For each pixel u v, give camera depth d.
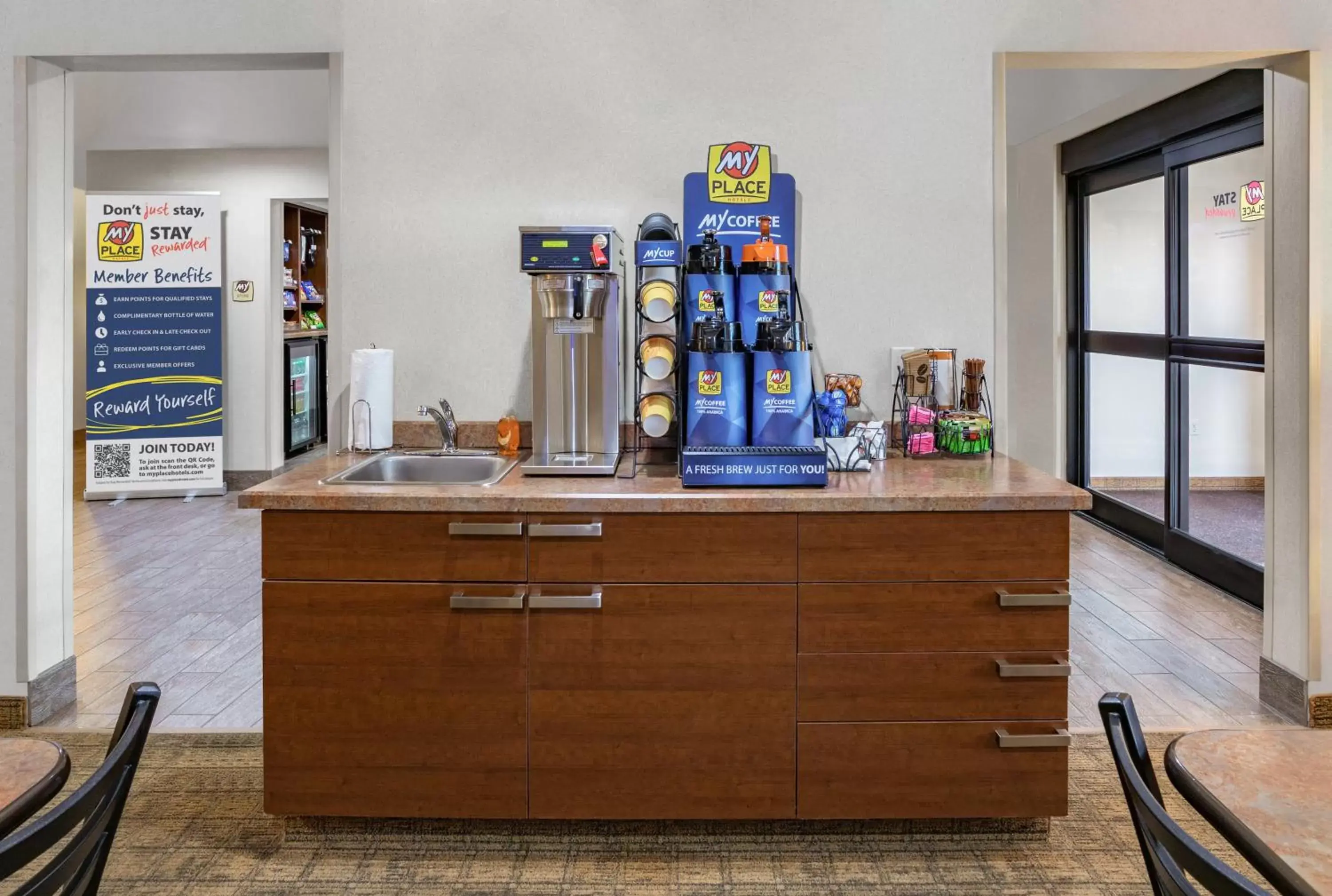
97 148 7.66
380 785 2.54
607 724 2.52
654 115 3.17
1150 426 5.69
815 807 2.53
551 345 2.84
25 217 3.29
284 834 2.64
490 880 2.44
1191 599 4.83
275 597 2.51
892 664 2.50
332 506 2.47
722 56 3.15
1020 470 2.83
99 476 7.37
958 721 2.51
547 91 3.17
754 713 2.51
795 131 3.17
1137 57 3.18
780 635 2.49
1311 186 3.23
